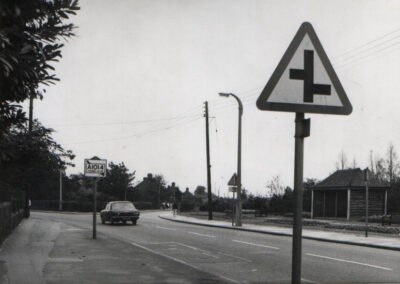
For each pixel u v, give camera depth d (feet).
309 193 163.43
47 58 22.98
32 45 21.90
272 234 76.18
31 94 23.67
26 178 105.29
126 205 105.81
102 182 243.60
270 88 13.05
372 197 129.18
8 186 63.72
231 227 92.43
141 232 77.92
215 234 74.74
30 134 67.51
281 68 13.14
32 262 36.91
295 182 12.69
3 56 19.24
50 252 44.04
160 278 30.45
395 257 45.55
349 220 121.29
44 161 80.28
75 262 37.27
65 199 252.21
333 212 132.16
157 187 297.33
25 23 21.26
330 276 33.45
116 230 82.38
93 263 36.81
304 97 13.16
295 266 12.41
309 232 77.87
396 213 130.72
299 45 13.26
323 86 13.26
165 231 81.10
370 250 52.60
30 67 21.61
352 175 132.05
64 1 22.31
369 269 36.99
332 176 139.85
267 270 36.27
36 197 248.32
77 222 110.01
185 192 363.76
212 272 35.06
